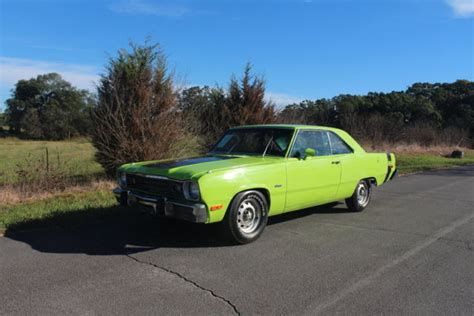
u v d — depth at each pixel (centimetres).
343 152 734
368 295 392
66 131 8406
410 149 2703
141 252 516
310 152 618
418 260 498
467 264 484
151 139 1011
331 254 518
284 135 642
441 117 5372
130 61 1028
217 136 1357
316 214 762
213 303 371
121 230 619
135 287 404
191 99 1221
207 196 498
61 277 429
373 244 565
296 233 620
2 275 433
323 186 670
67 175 984
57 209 726
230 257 500
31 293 388
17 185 894
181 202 511
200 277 433
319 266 472
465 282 427
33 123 8312
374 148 2488
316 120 2650
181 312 352
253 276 438
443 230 647
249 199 557
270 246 548
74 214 692
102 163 1045
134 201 568
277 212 605
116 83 1012
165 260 486
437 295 394
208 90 1430
